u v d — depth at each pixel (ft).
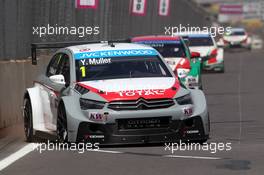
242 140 125.39
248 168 95.45
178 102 114.32
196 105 116.88
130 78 121.60
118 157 106.73
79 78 121.70
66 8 226.99
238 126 149.28
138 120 112.27
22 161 106.83
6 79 145.18
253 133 136.56
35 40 188.65
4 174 96.94
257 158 103.50
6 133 141.49
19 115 154.61
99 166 99.76
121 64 125.49
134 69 124.36
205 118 116.47
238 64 444.14
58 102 120.47
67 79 124.98
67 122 114.42
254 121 157.69
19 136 138.72
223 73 349.82
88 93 115.24
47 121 130.21
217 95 229.25
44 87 132.05
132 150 113.09
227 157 104.99
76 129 113.19
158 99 113.39
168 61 211.41
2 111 139.74
